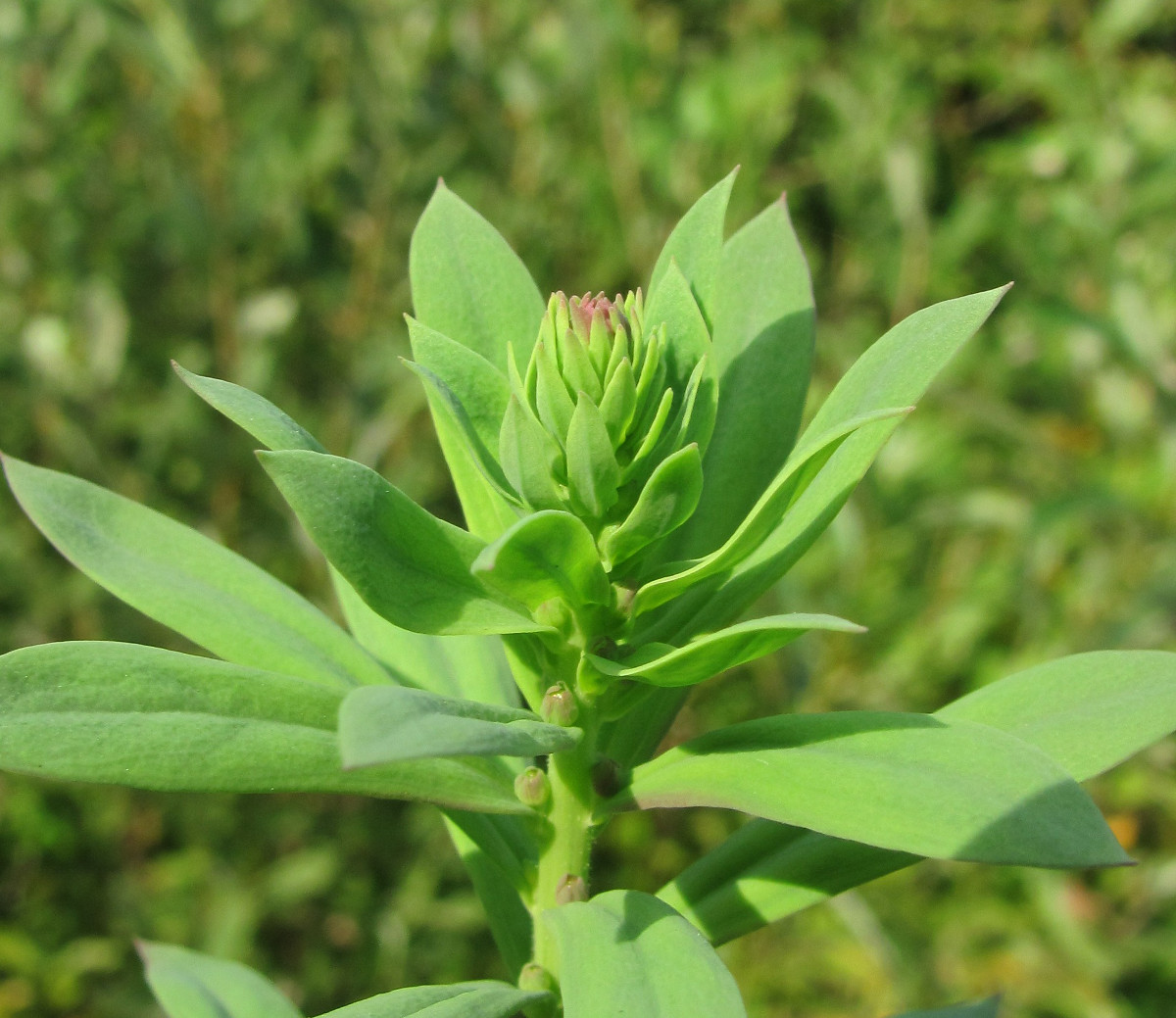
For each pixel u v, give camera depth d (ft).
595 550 3.33
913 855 3.74
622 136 12.22
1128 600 11.06
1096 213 11.79
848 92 12.74
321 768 3.25
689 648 3.23
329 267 12.59
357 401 11.69
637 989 2.83
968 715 3.57
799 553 3.69
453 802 3.67
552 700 3.62
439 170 12.14
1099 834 2.65
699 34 15.20
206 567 3.96
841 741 3.16
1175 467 11.04
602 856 11.92
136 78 12.01
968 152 14.93
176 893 11.18
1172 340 11.40
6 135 11.43
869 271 12.71
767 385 4.24
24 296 11.82
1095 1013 10.86
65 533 3.78
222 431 11.46
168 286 12.33
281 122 11.64
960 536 12.33
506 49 12.51
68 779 2.98
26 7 11.28
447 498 12.04
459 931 11.55
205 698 3.22
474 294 4.22
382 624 4.53
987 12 14.17
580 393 3.35
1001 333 13.11
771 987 11.34
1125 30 12.75
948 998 10.89
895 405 3.55
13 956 10.78
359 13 11.26
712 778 3.33
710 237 4.02
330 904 11.57
